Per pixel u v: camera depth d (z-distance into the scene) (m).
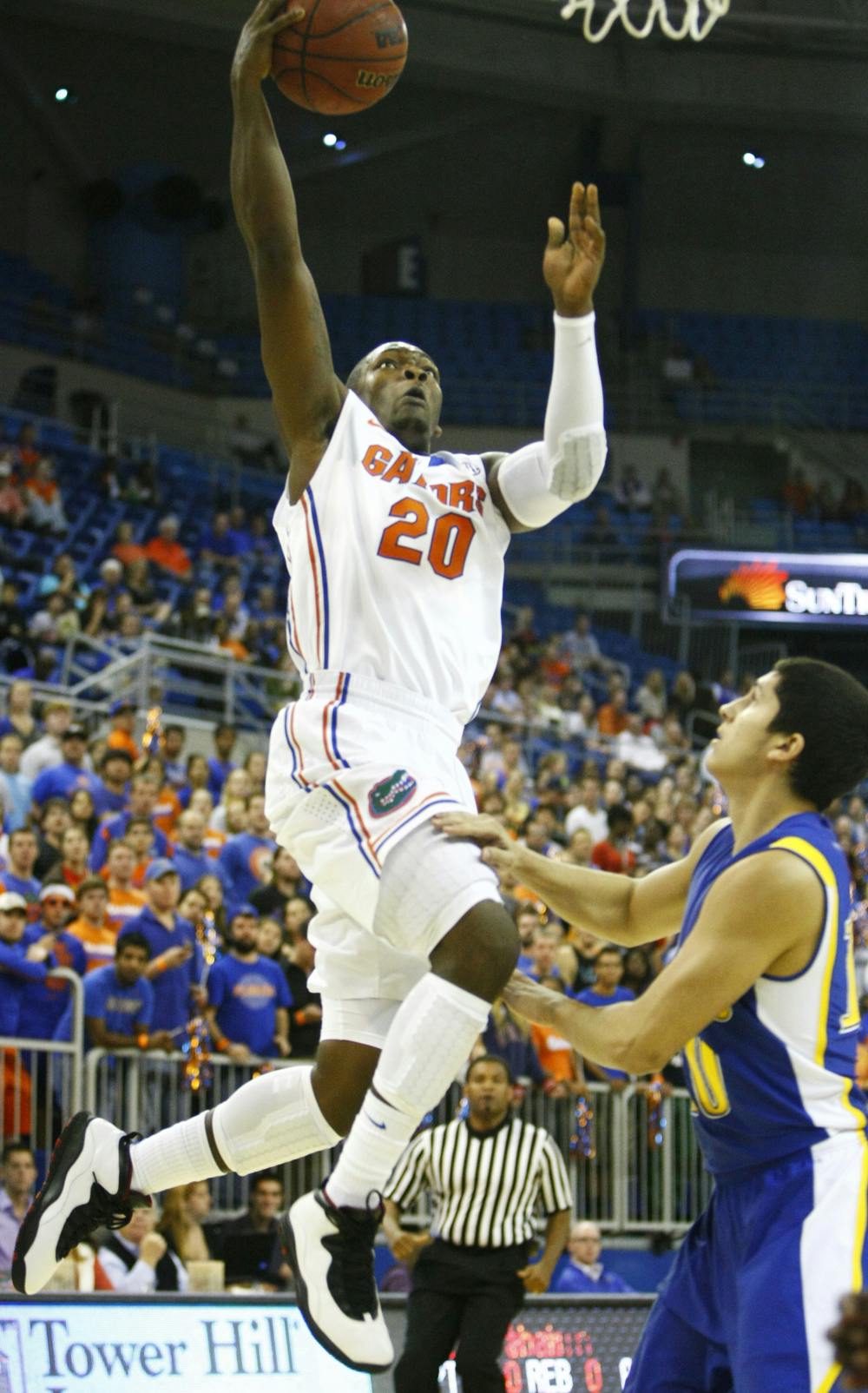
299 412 3.37
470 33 24.66
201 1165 3.36
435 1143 6.72
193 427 24.72
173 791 12.24
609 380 27.17
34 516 18.89
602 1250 9.88
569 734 17.52
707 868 3.49
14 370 23.06
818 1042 3.25
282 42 3.33
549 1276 6.82
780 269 28.91
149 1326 5.73
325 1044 3.30
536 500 3.34
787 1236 3.14
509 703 17.80
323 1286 3.01
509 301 28.09
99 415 22.81
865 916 13.34
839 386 28.27
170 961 8.77
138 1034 8.59
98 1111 8.38
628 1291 8.71
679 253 28.56
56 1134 8.30
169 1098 8.73
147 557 18.84
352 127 25.94
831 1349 2.81
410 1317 6.61
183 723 14.57
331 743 3.17
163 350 25.03
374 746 3.16
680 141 27.19
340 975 3.30
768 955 3.21
